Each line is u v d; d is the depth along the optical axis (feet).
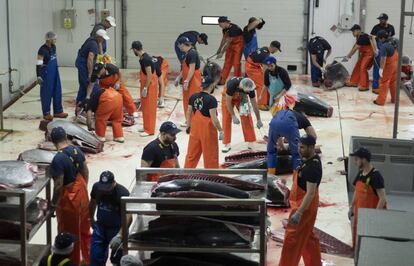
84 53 49.29
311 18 66.80
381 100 55.52
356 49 60.75
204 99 34.86
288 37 67.67
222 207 22.48
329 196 35.55
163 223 23.29
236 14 67.51
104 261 26.16
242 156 39.65
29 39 59.11
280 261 25.95
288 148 38.52
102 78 43.52
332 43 67.05
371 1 65.77
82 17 67.72
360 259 15.48
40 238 30.22
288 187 36.63
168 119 50.60
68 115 50.90
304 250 26.84
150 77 45.14
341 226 31.89
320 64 61.52
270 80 42.68
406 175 36.01
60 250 21.75
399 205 34.50
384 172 36.09
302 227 25.29
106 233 25.96
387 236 16.76
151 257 24.17
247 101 42.37
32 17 59.88
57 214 27.04
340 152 42.93
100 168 39.68
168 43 68.33
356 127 48.91
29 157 34.63
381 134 47.24
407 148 38.01
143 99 45.60
